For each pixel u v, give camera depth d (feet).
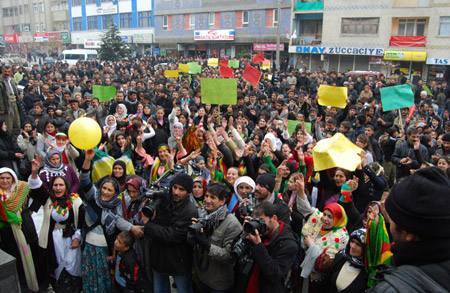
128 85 47.47
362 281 9.73
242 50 119.65
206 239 10.73
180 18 134.82
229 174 14.90
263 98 34.04
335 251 11.21
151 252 12.04
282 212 12.30
